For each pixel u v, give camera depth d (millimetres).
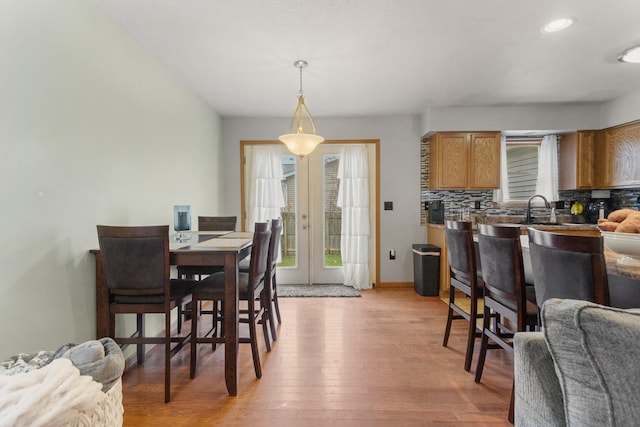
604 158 3986
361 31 2277
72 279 1798
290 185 4707
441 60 2734
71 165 1794
